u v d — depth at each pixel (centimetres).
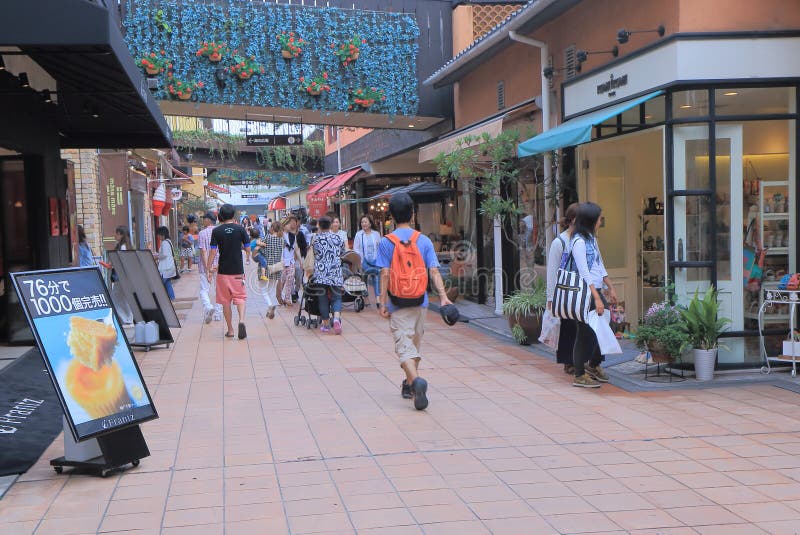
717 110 793
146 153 1980
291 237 1528
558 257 766
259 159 3048
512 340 1057
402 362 687
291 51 1464
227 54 1426
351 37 1518
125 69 752
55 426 663
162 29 1390
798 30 780
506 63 1297
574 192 1066
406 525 427
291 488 489
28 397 762
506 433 602
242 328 1110
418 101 1590
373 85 1546
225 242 1100
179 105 1470
